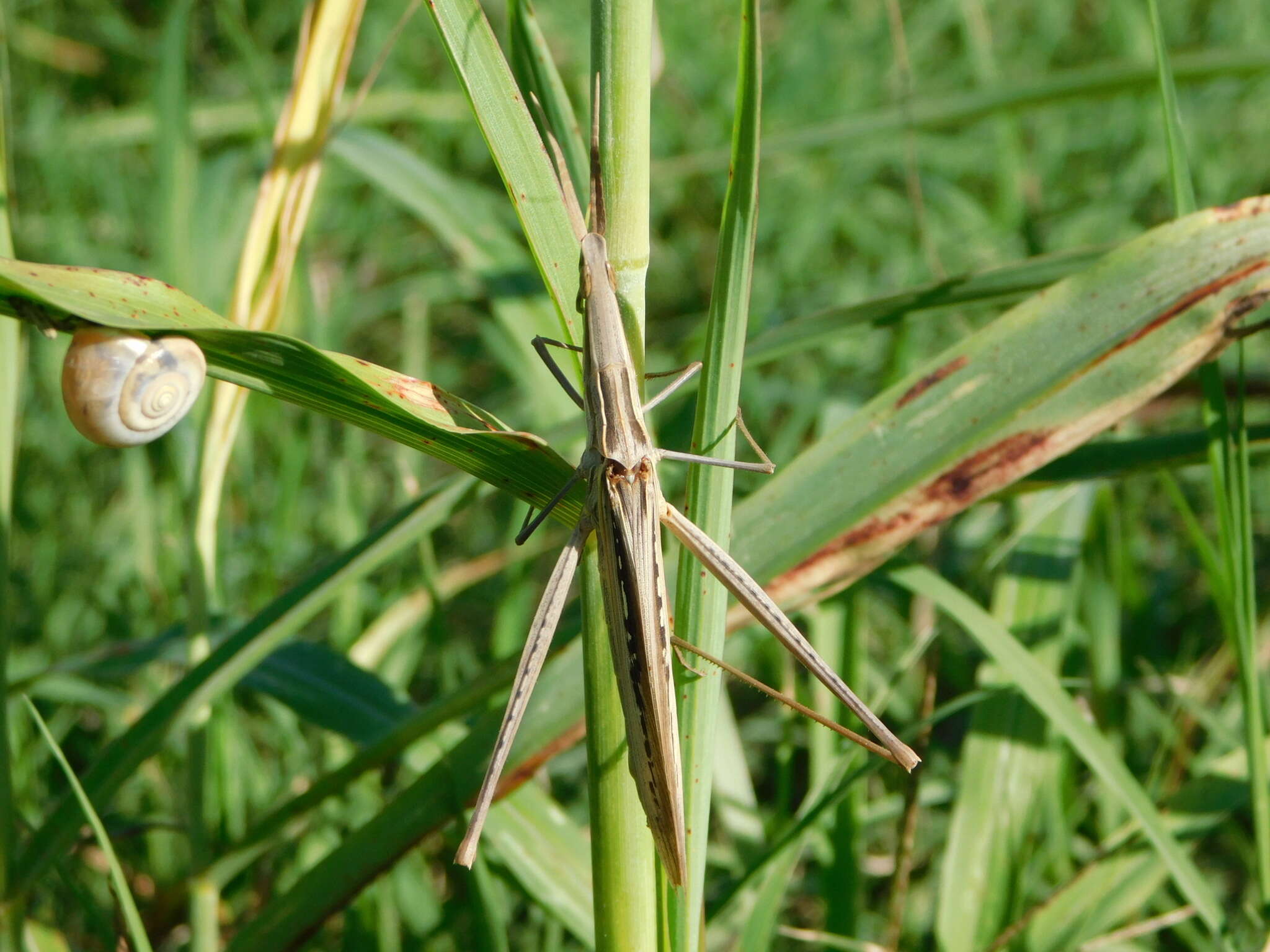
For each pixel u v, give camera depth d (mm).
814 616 273
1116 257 214
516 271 309
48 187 527
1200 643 368
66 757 336
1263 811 228
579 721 227
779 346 256
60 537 398
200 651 252
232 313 249
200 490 249
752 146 187
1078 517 281
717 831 301
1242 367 222
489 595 403
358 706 256
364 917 259
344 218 552
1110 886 251
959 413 216
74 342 182
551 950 257
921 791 287
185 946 251
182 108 305
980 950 252
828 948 265
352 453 330
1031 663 244
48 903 275
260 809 295
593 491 208
